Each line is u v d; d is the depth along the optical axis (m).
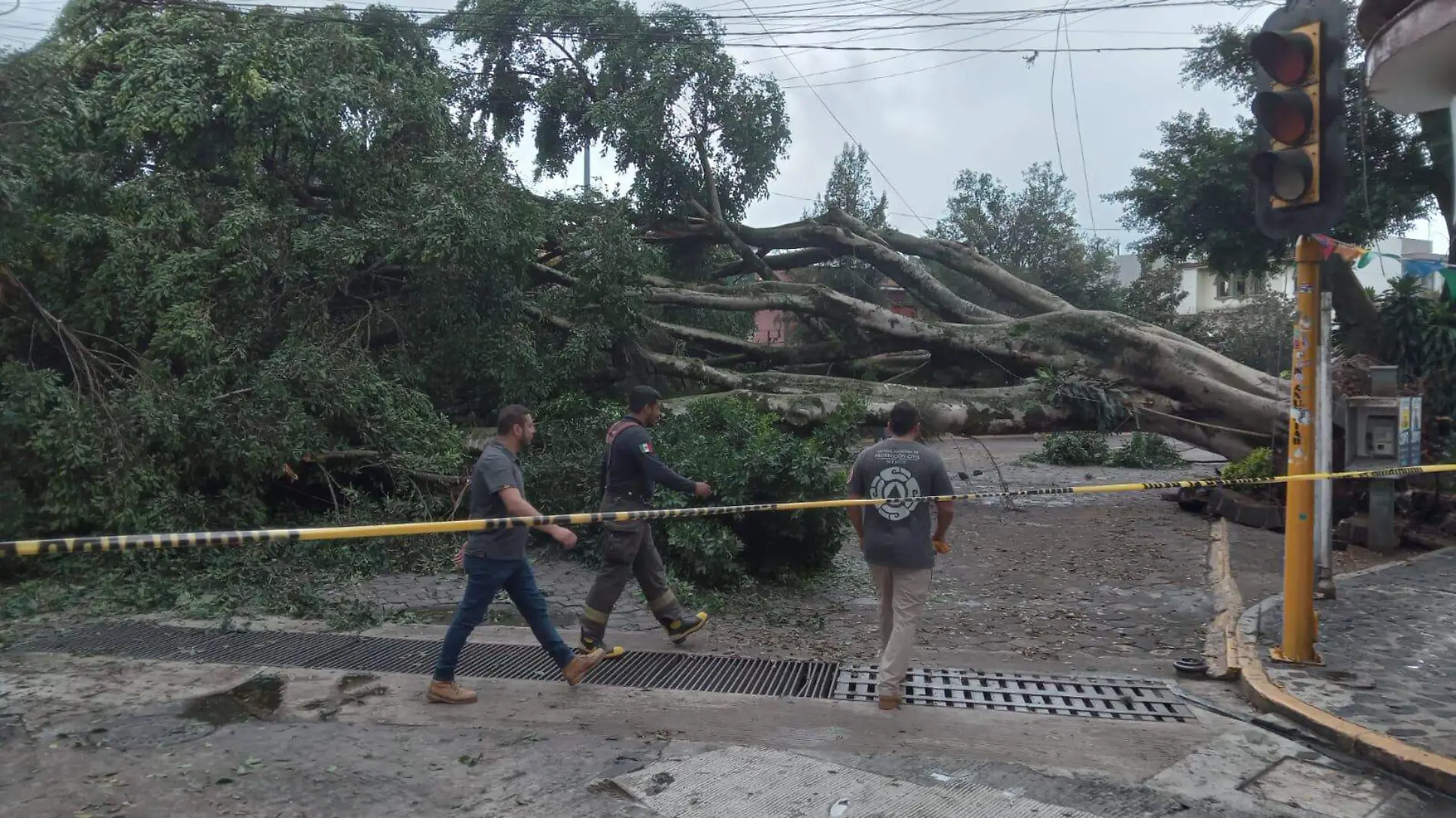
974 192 32.56
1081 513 12.23
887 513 5.21
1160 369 12.15
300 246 10.00
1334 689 5.25
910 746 4.55
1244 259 15.12
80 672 5.44
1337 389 9.66
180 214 9.37
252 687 5.27
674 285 14.34
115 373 8.41
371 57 11.26
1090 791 4.06
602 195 13.30
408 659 5.86
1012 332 13.06
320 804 3.84
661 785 4.05
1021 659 6.17
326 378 8.98
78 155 8.95
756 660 6.05
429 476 9.23
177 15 10.66
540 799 3.93
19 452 7.57
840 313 13.93
